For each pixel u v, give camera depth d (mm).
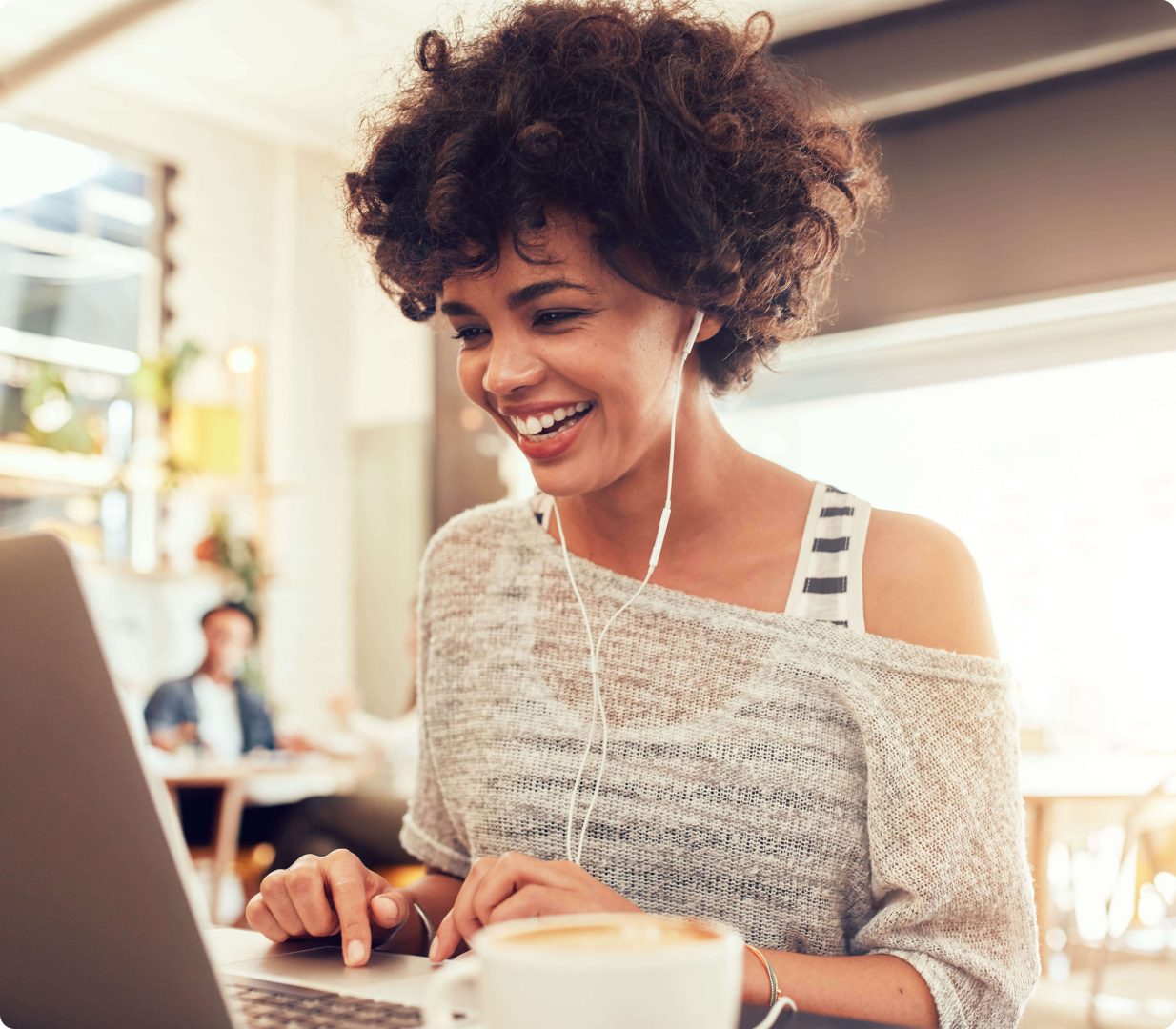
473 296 961
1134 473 3887
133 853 613
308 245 6477
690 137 959
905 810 982
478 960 458
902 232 4102
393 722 6246
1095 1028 2021
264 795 5258
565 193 911
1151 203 3727
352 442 6516
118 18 3939
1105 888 2979
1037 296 3881
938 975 915
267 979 796
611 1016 414
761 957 884
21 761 631
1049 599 3998
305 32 5180
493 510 1267
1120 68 3791
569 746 1096
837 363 4301
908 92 4074
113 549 5727
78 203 5840
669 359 1007
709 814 1042
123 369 5918
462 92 997
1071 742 3941
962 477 4125
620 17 1008
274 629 6129
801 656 1044
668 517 1094
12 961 676
